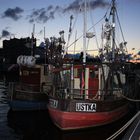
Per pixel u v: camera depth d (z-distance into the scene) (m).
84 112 17.17
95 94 18.53
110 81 19.50
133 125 17.06
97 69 18.78
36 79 25.33
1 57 104.62
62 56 22.44
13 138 17.28
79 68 18.72
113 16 22.62
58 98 17.56
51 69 23.36
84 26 18.41
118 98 19.89
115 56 23.83
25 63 25.64
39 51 63.00
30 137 17.44
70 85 18.72
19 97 23.84
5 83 56.16
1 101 30.75
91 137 16.86
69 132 17.55
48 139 16.91
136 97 26.81
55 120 18.02
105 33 24.55
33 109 23.98
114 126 19.28
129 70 26.67
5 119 21.97
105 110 17.84
